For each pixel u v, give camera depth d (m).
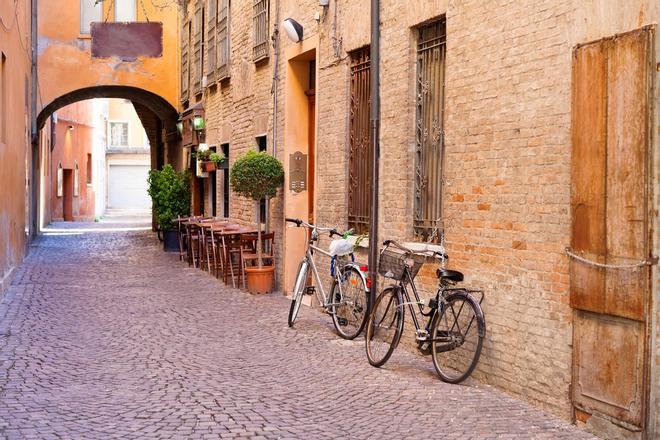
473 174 8.86
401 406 7.81
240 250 16.66
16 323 12.19
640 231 6.46
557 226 7.51
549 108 7.61
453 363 8.84
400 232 10.59
